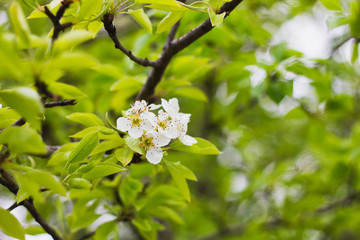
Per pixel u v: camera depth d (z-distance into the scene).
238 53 1.06
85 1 0.74
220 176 1.70
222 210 1.63
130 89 0.96
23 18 0.69
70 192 0.86
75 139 1.03
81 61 0.70
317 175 1.29
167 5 0.78
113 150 0.82
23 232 0.75
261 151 1.93
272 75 1.00
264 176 1.30
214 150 0.79
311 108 1.16
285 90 0.99
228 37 0.98
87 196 0.87
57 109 1.00
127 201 0.89
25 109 0.71
